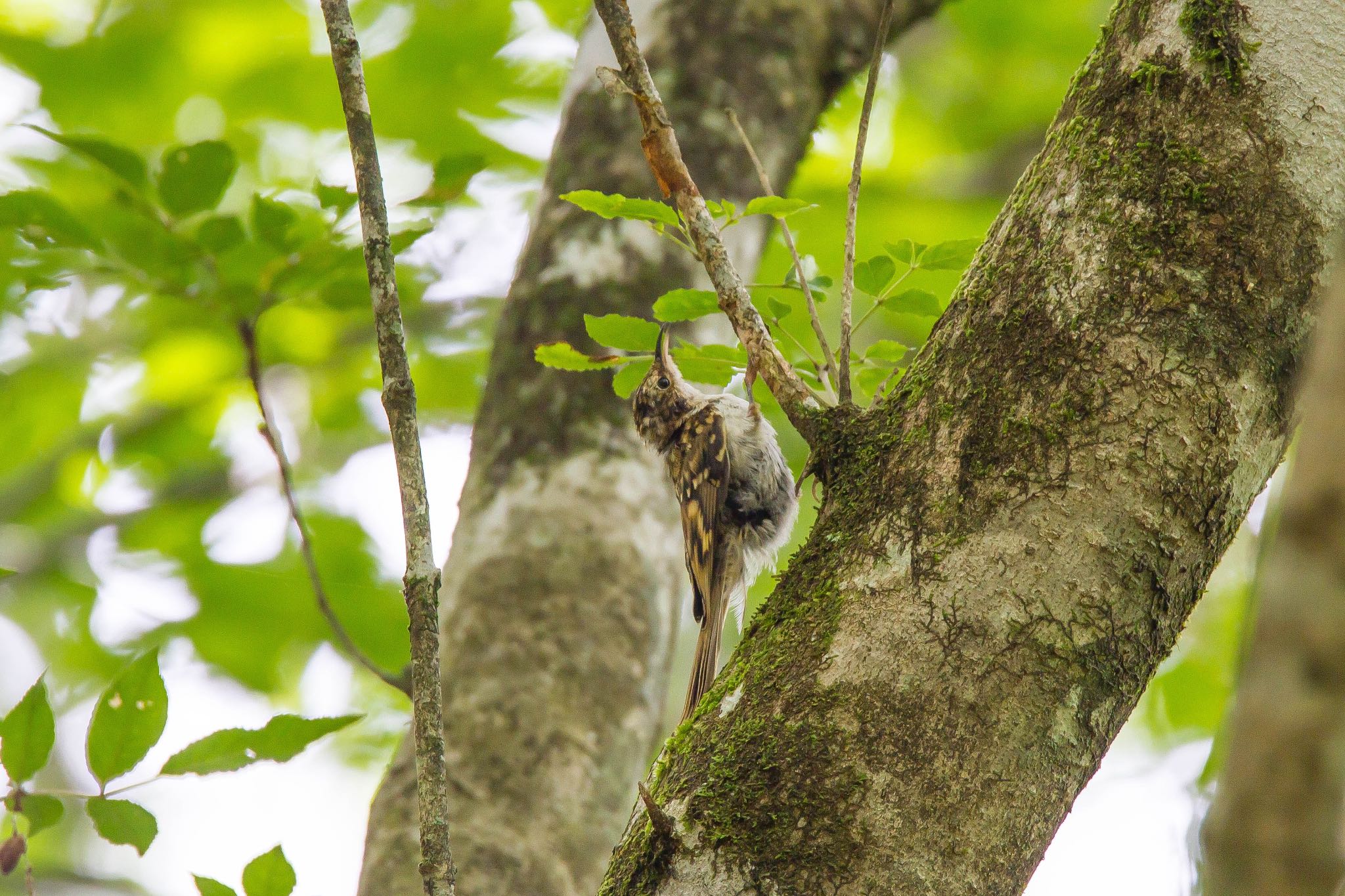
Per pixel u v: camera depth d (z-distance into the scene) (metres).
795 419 4.35
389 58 13.38
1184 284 3.73
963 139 14.65
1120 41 4.09
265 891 4.70
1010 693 3.54
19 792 4.63
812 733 3.60
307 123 13.61
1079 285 3.81
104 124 13.42
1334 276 3.59
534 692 7.09
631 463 7.86
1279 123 3.81
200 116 13.52
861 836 3.46
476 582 7.45
